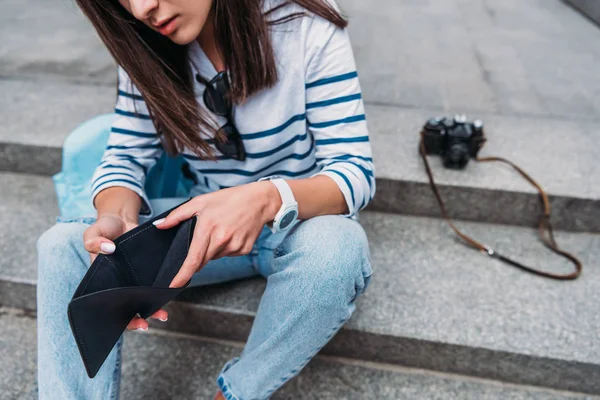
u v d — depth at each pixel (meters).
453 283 1.43
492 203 1.61
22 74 2.29
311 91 1.00
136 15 0.82
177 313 1.41
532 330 1.30
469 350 1.28
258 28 0.91
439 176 1.63
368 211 1.73
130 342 1.45
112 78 2.28
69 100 2.09
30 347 1.45
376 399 1.30
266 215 0.90
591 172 1.64
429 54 2.50
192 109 0.98
